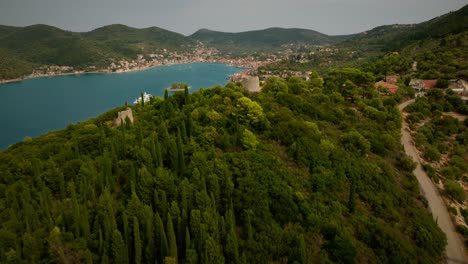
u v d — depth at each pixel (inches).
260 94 3545.8
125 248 1525.6
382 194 2544.3
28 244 1517.0
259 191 1963.6
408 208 2534.5
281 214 1939.0
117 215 1728.6
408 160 3191.4
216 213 1710.1
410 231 2290.8
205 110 2810.0
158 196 1813.5
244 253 1609.3
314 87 4421.8
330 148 2778.1
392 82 6112.2
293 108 3361.2
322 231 1975.9
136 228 1531.7
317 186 2319.1
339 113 3639.3
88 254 1464.1
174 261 1462.8
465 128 4092.0
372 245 2059.5
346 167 2640.3
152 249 1568.7
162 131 2488.9
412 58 7682.1
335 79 4842.5
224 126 2677.2
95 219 1673.2
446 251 2332.7
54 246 1493.6
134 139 2539.4
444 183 3117.6
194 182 1866.4
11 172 2367.1
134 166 2110.0
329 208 2177.7
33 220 1668.3
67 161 2304.4
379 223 2218.3
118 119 3051.2
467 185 3260.3
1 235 1547.7
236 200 1888.5
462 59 6481.3
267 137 2691.9
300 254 1679.4
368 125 3587.6
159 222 1581.0
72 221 1695.4
